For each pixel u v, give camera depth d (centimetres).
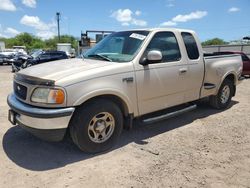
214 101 619
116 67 391
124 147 414
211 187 309
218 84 591
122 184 312
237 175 336
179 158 378
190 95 521
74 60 446
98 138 388
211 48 3161
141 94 424
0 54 2922
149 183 314
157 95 449
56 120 342
